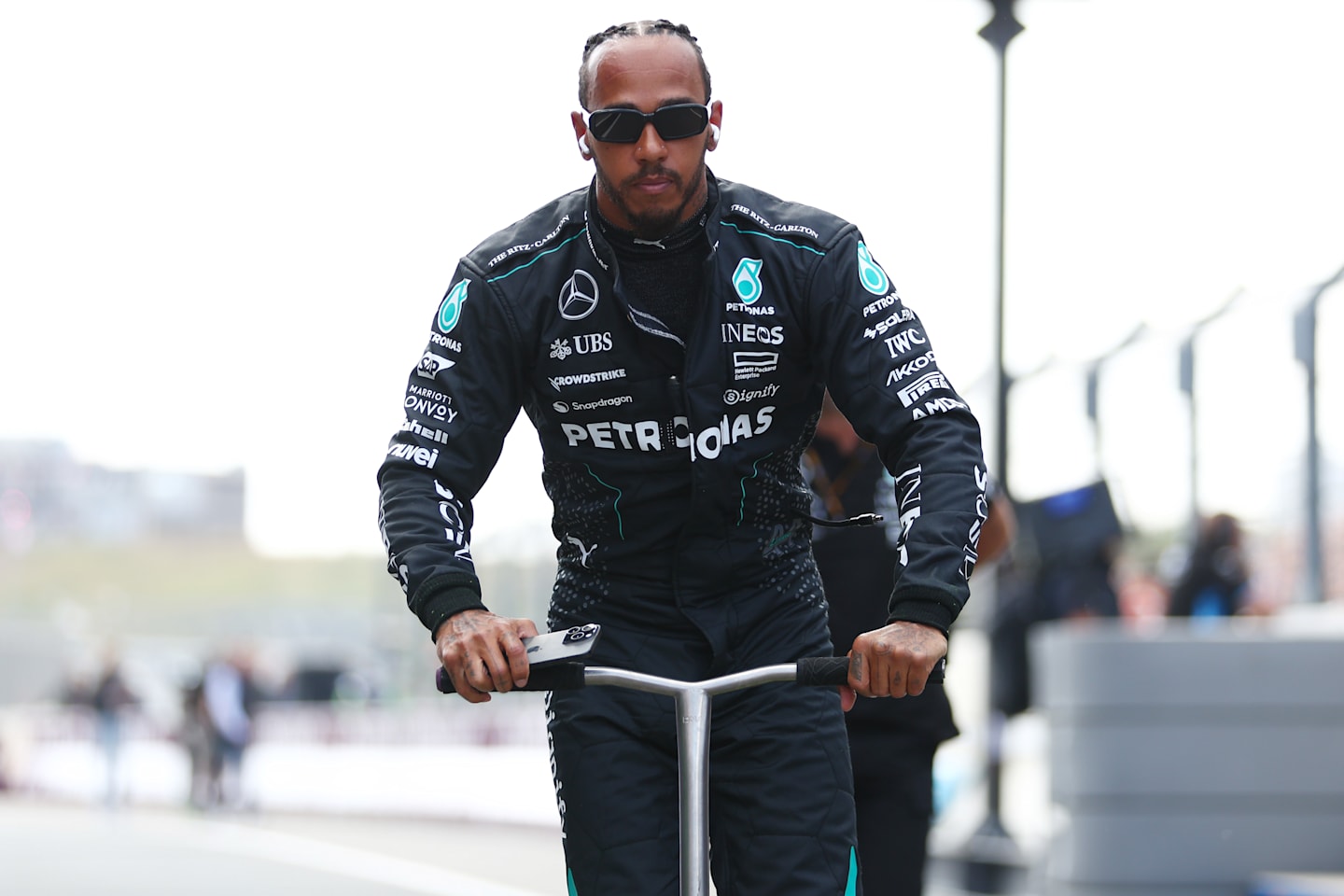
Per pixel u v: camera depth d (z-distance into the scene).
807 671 11.06
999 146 37.00
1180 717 27.02
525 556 53.41
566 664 11.01
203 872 43.81
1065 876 27.69
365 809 74.88
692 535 12.23
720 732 12.23
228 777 85.44
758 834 12.07
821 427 17.09
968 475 11.61
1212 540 32.84
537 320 12.13
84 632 198.38
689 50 11.63
